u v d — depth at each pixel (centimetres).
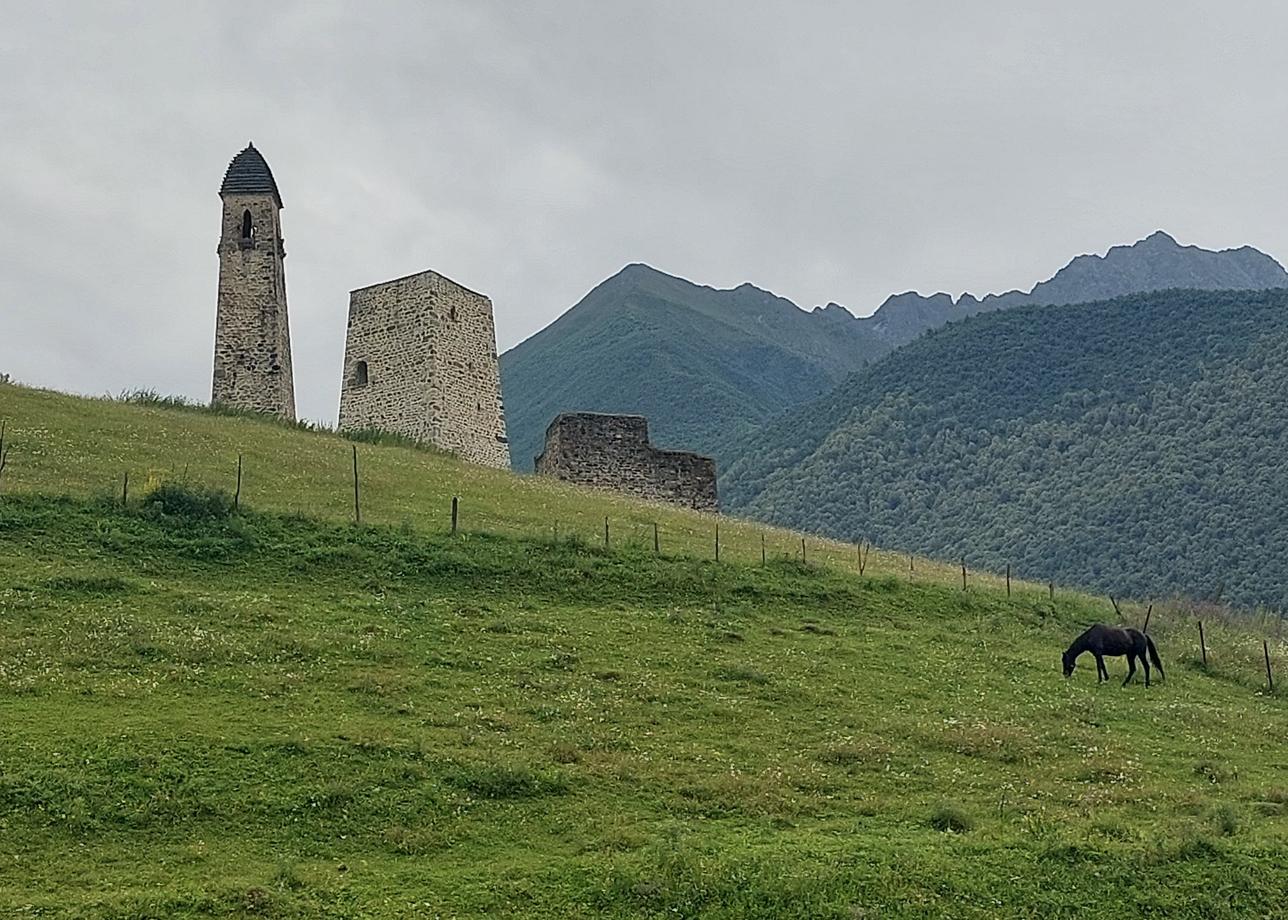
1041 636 3481
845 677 2803
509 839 1812
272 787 1875
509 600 3127
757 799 2000
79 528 3108
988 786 2181
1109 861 1833
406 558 3266
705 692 2583
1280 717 2903
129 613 2630
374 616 2836
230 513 3362
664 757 2175
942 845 1852
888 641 3180
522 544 3506
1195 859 1856
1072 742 2488
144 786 1823
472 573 3247
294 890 1606
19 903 1512
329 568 3144
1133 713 2747
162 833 1731
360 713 2223
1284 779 2364
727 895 1669
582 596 3238
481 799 1925
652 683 2589
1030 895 1742
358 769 1966
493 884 1658
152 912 1517
